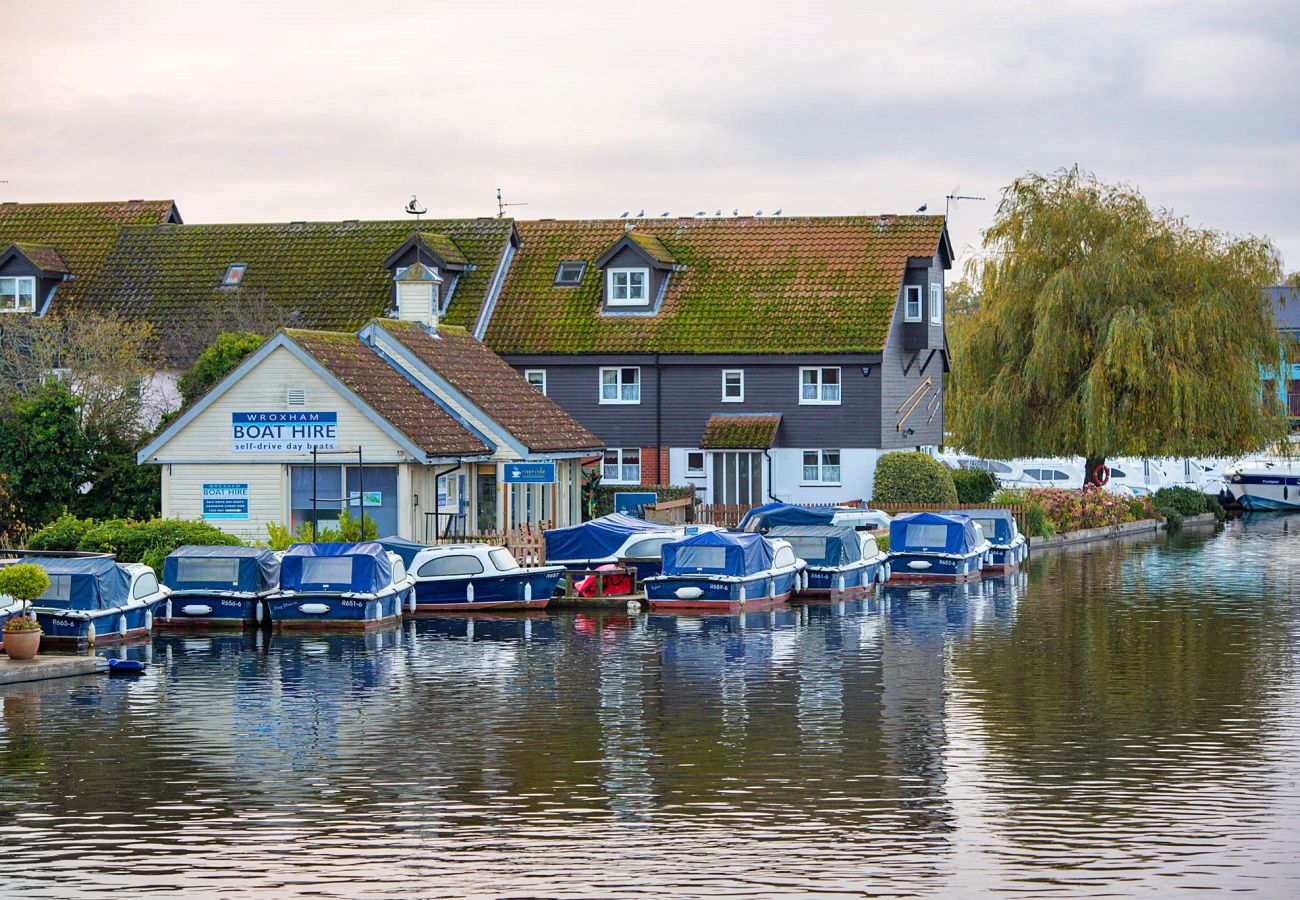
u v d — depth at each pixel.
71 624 56.84
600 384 99.62
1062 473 118.69
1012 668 53.53
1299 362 115.44
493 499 79.25
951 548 79.31
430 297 85.62
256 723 44.62
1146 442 103.75
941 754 41.00
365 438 72.19
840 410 97.19
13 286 101.25
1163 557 92.38
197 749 41.56
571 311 101.00
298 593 61.62
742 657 55.50
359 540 69.62
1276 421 109.62
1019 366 106.25
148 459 73.69
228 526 73.31
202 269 103.00
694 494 94.56
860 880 31.27
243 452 73.06
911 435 102.75
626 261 100.31
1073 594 74.12
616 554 71.31
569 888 30.92
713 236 103.88
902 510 94.44
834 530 73.69
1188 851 32.94
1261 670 53.19
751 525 81.94
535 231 106.12
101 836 34.12
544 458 79.69
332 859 32.59
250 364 72.81
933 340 103.44
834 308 98.44
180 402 95.94
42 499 77.31
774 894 30.56
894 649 57.22
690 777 38.66
